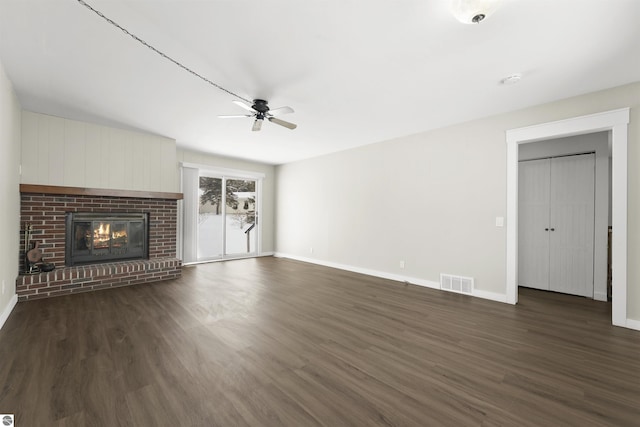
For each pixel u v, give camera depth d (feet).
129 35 6.60
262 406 4.99
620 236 8.89
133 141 14.42
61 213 12.50
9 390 5.32
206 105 10.80
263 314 9.62
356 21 6.07
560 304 11.10
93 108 11.21
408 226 14.58
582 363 6.59
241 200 22.45
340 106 10.81
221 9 5.72
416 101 10.34
